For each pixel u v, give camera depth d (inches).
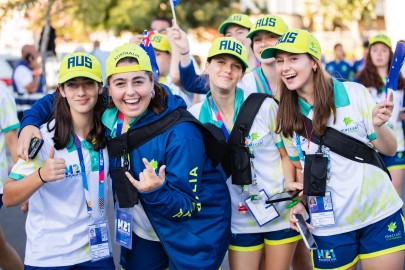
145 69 171.8
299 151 189.8
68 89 175.6
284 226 203.2
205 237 178.9
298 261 234.1
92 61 177.8
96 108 181.9
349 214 184.5
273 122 198.1
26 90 542.6
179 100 180.2
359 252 189.3
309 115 186.9
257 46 227.3
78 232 181.6
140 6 872.9
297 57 182.5
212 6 935.7
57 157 179.3
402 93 306.5
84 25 909.2
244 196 201.5
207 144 181.3
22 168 177.6
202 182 181.5
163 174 165.2
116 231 184.7
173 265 180.2
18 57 823.1
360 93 185.5
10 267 243.3
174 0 256.5
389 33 638.5
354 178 184.2
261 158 200.1
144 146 175.3
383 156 302.8
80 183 181.2
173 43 257.6
